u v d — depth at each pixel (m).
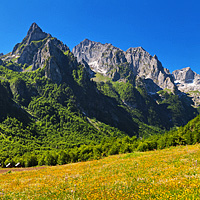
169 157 27.42
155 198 10.31
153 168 20.41
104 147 84.69
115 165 27.97
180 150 35.66
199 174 14.19
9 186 20.80
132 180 15.64
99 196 12.14
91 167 31.56
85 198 11.98
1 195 16.08
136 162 27.48
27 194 15.49
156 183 13.30
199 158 22.42
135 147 80.25
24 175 33.03
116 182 15.55
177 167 19.02
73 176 22.62
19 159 110.38
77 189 14.71
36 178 25.36
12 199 14.48
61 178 22.36
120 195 11.67
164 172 17.33
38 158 107.81
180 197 9.95
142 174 17.97
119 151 77.44
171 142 77.38
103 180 17.47
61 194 13.79
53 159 91.06
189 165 19.08
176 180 13.36
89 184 16.31
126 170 21.92
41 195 14.49
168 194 10.63
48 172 32.91
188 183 12.20
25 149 170.25
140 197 10.73
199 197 9.55
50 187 17.09
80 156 84.62
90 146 92.00
